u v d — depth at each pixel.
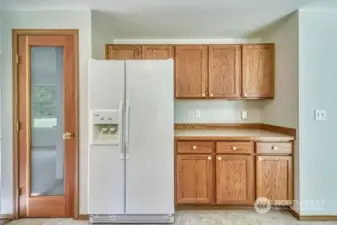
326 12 3.02
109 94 2.93
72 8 2.95
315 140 3.04
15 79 3.07
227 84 3.81
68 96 3.06
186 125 4.13
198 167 3.30
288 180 3.21
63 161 3.09
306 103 3.05
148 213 2.96
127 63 2.94
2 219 3.03
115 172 2.93
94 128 2.93
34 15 3.04
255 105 4.12
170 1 2.74
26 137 3.09
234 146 3.27
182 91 3.82
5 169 3.06
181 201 3.30
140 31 3.76
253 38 4.12
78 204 3.04
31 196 3.08
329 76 3.04
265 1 2.76
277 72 3.65
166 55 3.83
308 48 3.04
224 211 3.29
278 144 3.22
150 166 2.95
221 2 2.76
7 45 3.05
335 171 3.05
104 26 3.55
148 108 2.94
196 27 3.60
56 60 3.09
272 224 2.94
